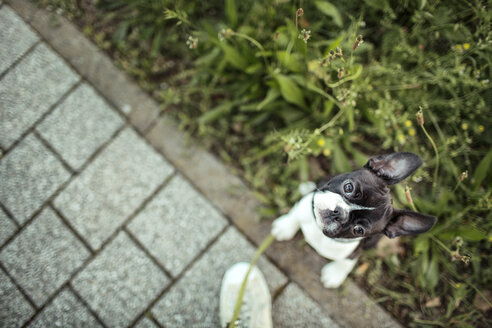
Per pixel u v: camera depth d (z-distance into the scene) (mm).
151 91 1442
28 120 1412
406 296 1346
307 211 1189
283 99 1385
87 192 1384
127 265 1351
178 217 1377
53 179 1387
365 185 1096
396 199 1323
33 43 1447
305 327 1330
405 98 1340
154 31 1447
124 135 1414
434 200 1357
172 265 1354
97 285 1337
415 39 1380
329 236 1087
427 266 1335
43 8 1461
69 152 1400
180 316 1327
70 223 1367
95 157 1401
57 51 1446
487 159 1254
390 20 1344
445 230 1310
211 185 1396
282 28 1251
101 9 1465
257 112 1415
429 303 1342
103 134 1412
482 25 1288
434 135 1370
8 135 1403
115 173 1394
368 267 1367
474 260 1332
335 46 1187
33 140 1404
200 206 1385
